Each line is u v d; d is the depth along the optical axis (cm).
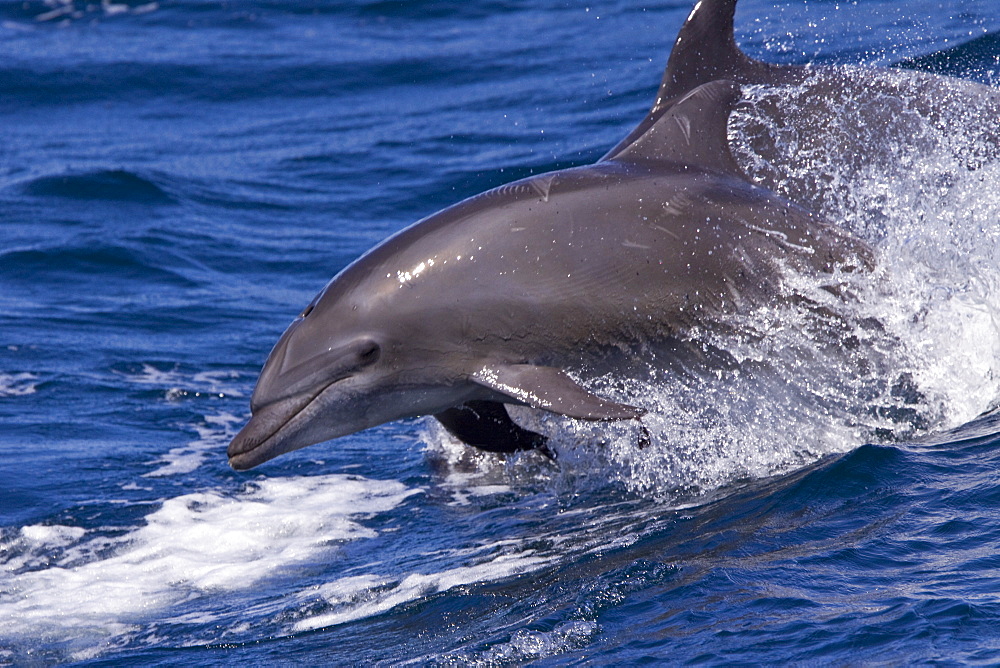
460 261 1998
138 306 3444
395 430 2644
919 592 1491
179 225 4131
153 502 2264
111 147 5138
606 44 5912
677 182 2134
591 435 2259
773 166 2355
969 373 2202
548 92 5272
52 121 5581
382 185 4519
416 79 5828
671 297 2070
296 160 4872
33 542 2116
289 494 2300
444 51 6181
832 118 2420
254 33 6888
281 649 1662
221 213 4294
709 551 1734
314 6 7338
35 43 6744
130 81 6053
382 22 6931
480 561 1888
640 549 1805
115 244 3900
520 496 2203
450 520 2119
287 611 1795
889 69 2550
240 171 4769
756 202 2167
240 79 6034
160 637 1753
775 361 2169
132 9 7488
